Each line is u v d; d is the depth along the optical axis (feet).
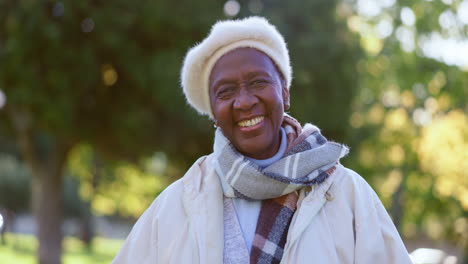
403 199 60.90
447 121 59.47
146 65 40.75
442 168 61.00
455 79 55.77
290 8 42.80
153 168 63.26
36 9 38.58
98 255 80.23
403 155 61.00
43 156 51.37
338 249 7.78
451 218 63.67
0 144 91.71
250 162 8.01
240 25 8.23
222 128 8.27
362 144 56.75
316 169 8.00
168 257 8.22
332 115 43.83
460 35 53.42
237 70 8.09
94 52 40.32
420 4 53.57
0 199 87.45
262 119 8.08
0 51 39.32
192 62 8.47
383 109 59.31
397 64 56.80
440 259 62.23
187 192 8.39
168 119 43.04
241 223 8.10
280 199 8.04
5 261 60.85
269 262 7.76
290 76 8.82
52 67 39.47
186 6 40.81
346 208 7.93
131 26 40.73
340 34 44.55
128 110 42.73
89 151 68.28
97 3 40.19
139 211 99.14
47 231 50.24
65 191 91.40
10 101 40.27
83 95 42.04
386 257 7.88
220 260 7.86
